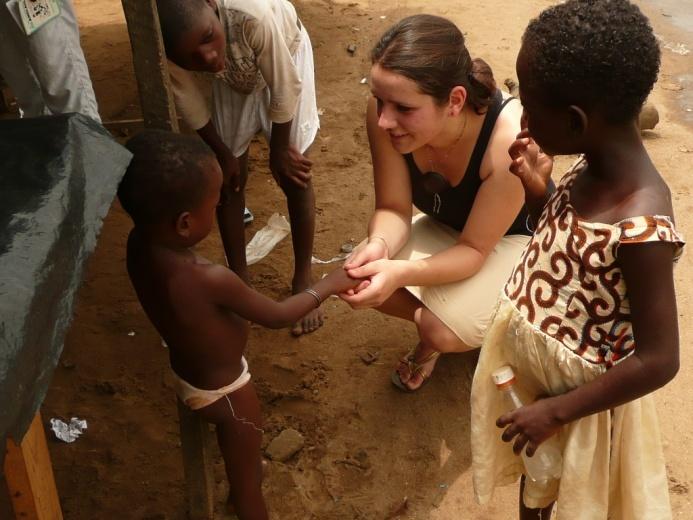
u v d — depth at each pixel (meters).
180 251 2.30
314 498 3.06
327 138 5.35
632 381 1.87
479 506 3.01
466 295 3.08
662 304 1.81
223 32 2.89
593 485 2.16
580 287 1.94
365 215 4.64
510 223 2.95
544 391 2.22
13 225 1.67
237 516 2.90
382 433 3.31
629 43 1.72
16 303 1.50
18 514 2.36
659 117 5.56
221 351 2.43
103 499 3.07
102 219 1.82
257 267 4.23
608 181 1.85
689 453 3.17
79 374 3.62
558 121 1.85
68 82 3.07
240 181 3.68
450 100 2.62
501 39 6.65
